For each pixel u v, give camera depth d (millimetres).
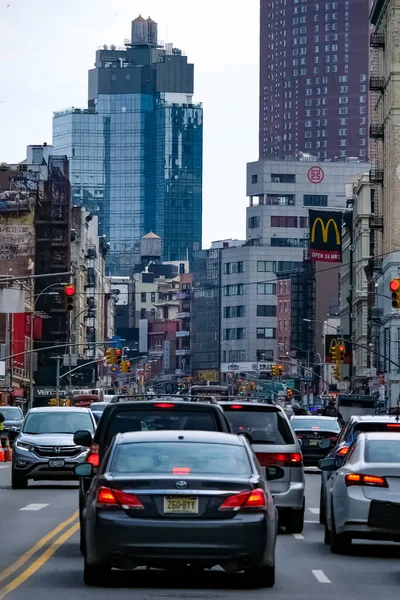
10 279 127750
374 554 47844
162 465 34469
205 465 34500
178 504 33688
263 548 33875
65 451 83375
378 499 45875
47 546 48438
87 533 34531
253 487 34125
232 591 35812
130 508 33656
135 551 33500
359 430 54875
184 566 34938
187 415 42781
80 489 48969
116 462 34688
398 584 39094
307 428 106875
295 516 55719
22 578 38469
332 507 47625
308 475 105312
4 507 68250
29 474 83375
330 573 41781
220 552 33531
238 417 55594
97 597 33969
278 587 37469
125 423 42906
